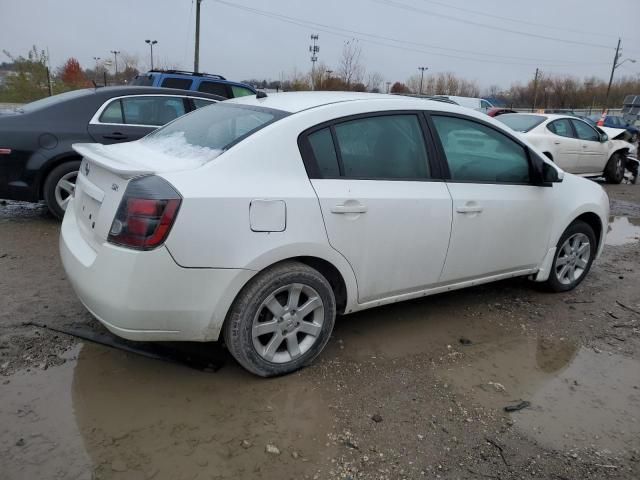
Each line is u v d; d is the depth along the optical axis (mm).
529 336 3943
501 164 4012
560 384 3312
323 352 3457
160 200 2566
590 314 4406
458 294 4656
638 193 11461
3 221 5945
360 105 3334
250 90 10961
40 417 2629
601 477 2520
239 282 2789
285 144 2982
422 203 3432
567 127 11258
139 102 6254
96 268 2680
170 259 2596
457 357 3541
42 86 31688
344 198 3092
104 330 3482
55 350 3229
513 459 2600
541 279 4496
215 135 3168
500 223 3926
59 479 2258
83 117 5867
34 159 5582
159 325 2703
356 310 3402
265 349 3014
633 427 2920
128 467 2357
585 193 4664
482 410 2969
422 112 3600
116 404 2777
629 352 3797
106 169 2809
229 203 2705
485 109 24953
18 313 3654
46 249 5012
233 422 2707
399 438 2688
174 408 2783
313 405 2895
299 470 2424
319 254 3041
